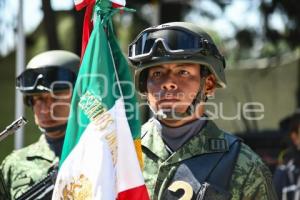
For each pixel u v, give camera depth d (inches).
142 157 241.6
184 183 233.8
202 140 239.8
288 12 648.4
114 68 239.9
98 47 238.1
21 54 465.1
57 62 324.5
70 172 232.2
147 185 238.4
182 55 230.2
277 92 698.8
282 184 401.4
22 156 323.0
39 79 319.9
